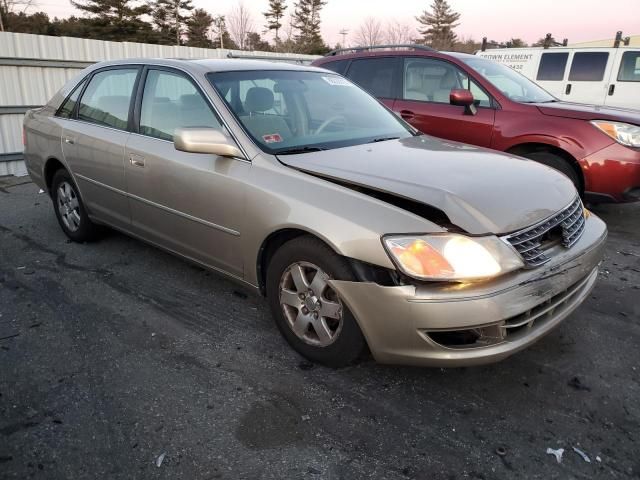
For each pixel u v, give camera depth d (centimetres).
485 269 231
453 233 236
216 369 286
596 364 293
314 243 266
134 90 390
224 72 356
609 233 518
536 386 274
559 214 272
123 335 320
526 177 290
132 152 372
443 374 283
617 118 497
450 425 245
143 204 374
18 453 225
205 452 227
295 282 282
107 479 212
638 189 499
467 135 576
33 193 682
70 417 248
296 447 230
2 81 805
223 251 322
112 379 277
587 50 1126
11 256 448
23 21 4678
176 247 362
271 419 247
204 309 353
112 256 446
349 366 286
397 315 239
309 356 288
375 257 241
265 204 285
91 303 361
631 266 431
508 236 242
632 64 1073
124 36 5269
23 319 338
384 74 653
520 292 238
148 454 225
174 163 338
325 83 398
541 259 253
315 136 337
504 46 1501
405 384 274
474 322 232
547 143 523
